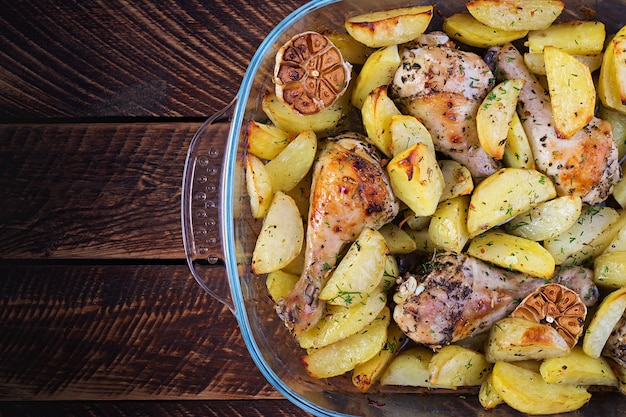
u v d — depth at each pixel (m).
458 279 0.53
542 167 0.53
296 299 0.52
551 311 0.53
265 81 0.55
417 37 0.54
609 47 0.53
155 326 0.64
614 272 0.54
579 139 0.52
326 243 0.52
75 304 0.64
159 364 0.64
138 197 0.64
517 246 0.53
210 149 0.62
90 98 0.64
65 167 0.64
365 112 0.52
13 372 0.64
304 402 0.56
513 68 0.54
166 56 0.64
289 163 0.53
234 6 0.63
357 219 0.52
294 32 0.54
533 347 0.53
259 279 0.56
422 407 0.58
